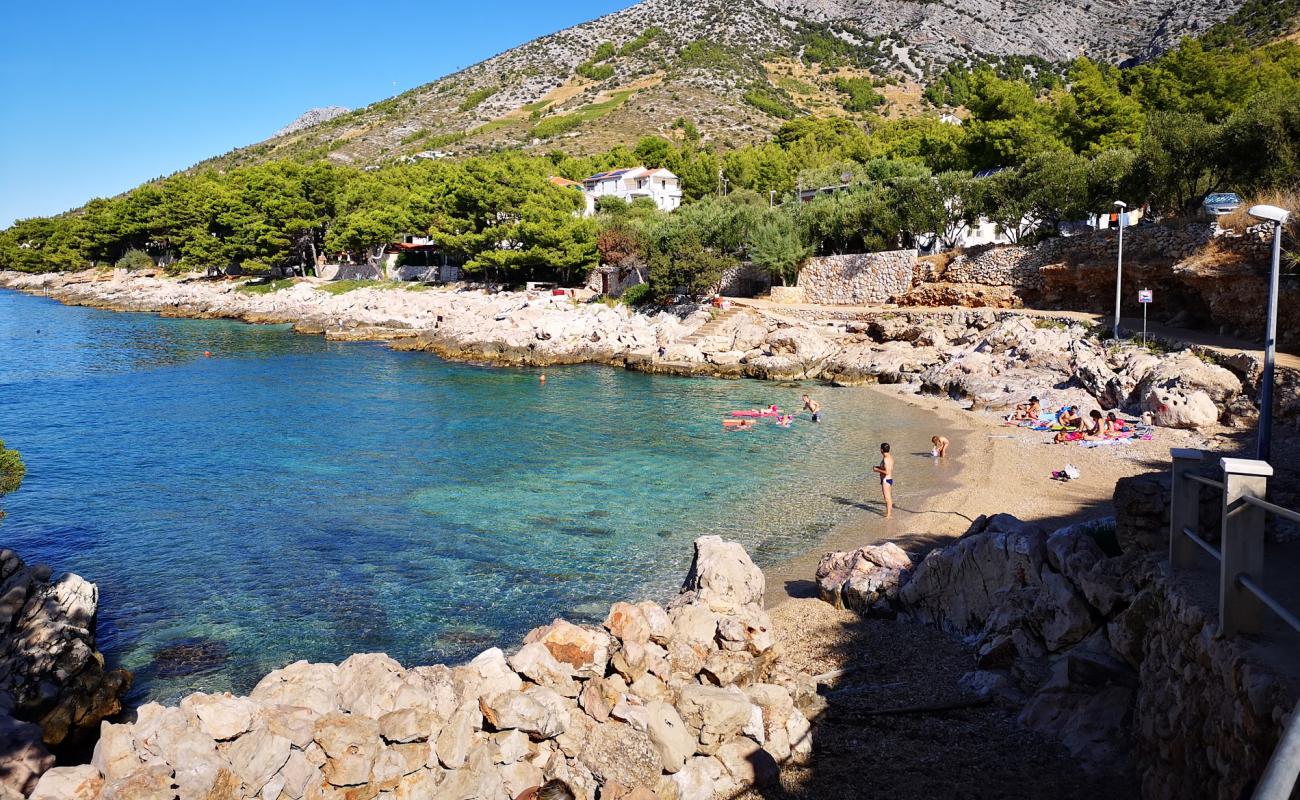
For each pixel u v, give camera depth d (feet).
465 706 34.60
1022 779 35.81
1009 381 143.84
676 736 36.55
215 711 31.48
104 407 155.02
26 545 79.87
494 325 236.22
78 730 48.65
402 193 417.28
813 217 249.75
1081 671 39.81
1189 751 28.94
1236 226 132.98
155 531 83.30
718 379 186.29
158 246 496.64
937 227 221.66
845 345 196.54
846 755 38.96
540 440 124.57
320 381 185.98
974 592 52.70
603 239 290.76
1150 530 42.55
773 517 84.89
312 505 91.71
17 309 379.14
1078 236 180.65
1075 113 247.91
